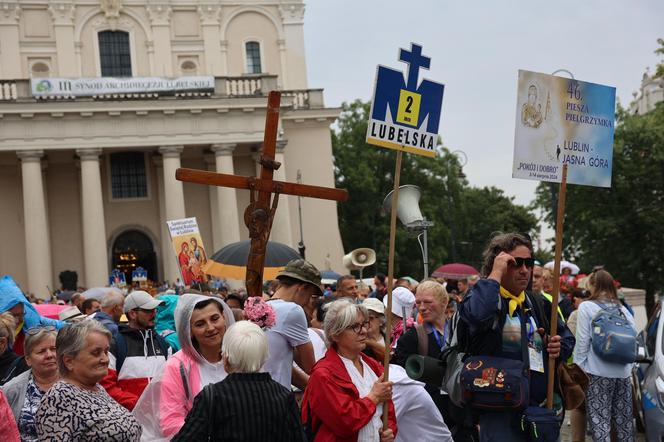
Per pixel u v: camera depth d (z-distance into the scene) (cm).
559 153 962
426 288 1055
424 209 7700
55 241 5884
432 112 898
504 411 805
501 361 805
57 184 5919
